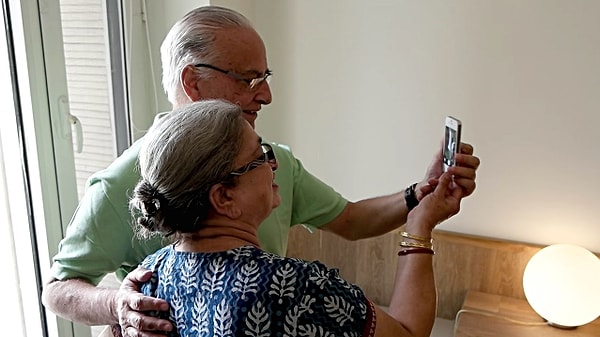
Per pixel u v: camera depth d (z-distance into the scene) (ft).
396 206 4.11
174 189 2.49
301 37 6.51
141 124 6.05
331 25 6.35
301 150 6.88
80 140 5.10
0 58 4.46
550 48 5.62
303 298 2.46
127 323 2.77
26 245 4.79
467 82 5.98
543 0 5.53
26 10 4.42
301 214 4.32
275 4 6.52
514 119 5.91
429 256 3.20
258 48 3.58
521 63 5.75
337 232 4.44
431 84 6.13
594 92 5.59
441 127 6.22
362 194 6.77
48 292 3.48
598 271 5.28
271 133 6.94
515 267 6.09
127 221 3.41
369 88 6.39
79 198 5.37
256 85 3.64
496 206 6.21
